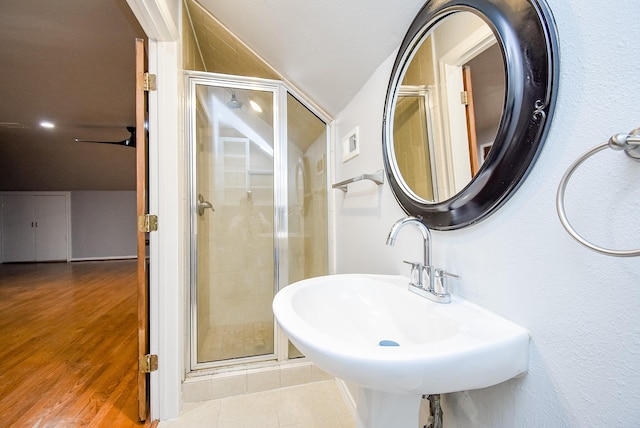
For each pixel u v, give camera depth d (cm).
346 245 156
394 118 101
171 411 132
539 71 47
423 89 84
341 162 162
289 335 56
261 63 181
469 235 66
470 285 66
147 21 117
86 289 376
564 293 45
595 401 40
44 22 188
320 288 92
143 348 129
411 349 46
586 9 41
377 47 109
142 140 128
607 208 39
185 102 157
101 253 671
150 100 129
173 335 132
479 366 46
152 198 130
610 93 38
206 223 186
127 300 320
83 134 420
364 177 117
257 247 197
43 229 638
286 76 173
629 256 33
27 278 457
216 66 230
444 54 74
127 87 285
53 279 448
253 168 194
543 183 48
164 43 130
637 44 36
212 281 192
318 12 114
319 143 184
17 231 627
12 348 199
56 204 644
